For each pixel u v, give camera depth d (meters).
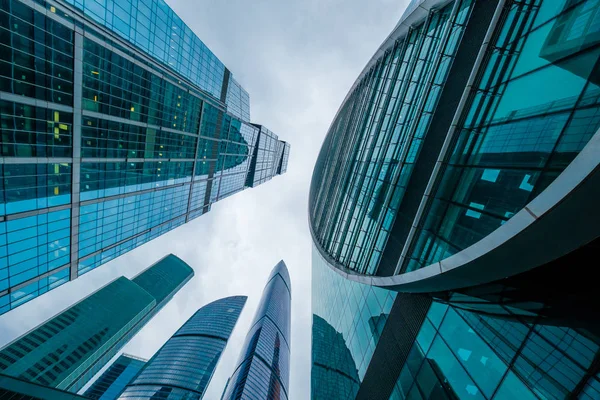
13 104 25.56
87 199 37.19
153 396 129.50
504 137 10.95
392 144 23.27
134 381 144.88
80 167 34.66
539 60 9.95
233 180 106.88
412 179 17.81
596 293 8.84
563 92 8.72
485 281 11.74
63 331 124.69
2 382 40.91
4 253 27.80
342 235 35.56
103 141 37.16
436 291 16.05
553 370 9.27
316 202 68.62
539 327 10.06
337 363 36.50
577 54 8.46
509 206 9.93
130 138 42.28
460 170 13.38
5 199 26.77
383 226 21.52
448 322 14.97
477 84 13.26
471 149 12.91
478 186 11.86
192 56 55.53
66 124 31.27
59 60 28.88
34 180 29.22
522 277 11.25
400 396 18.03
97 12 32.41
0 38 23.59
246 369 138.00
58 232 33.81
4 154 25.69
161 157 51.97
